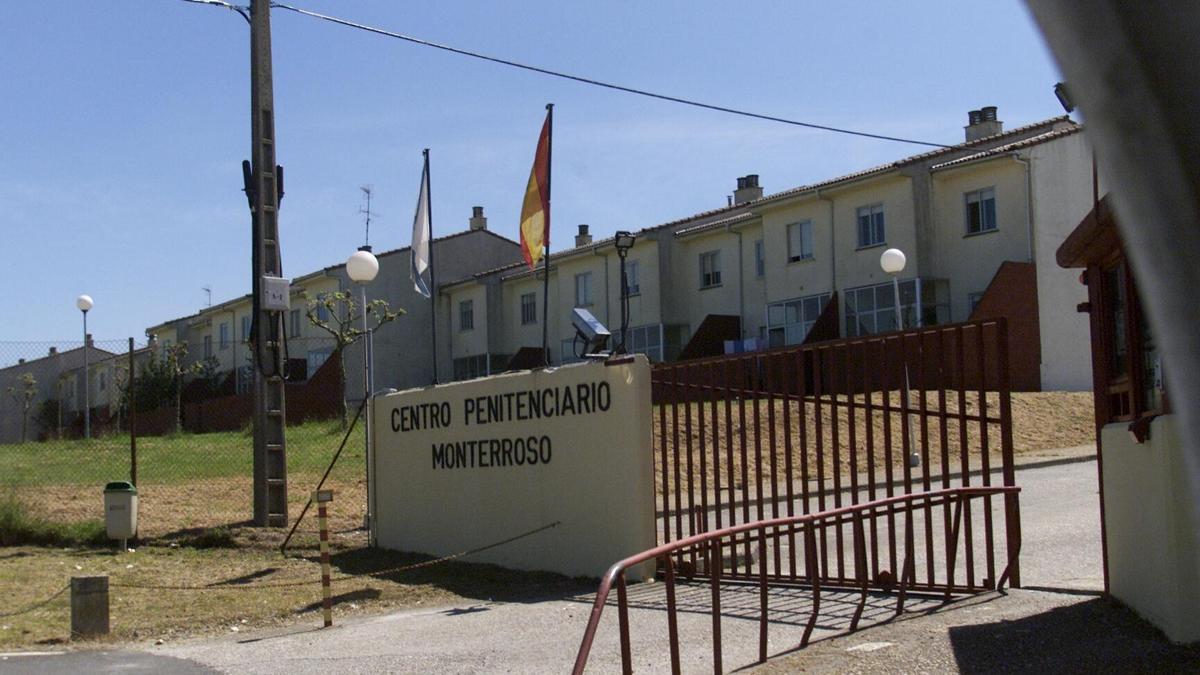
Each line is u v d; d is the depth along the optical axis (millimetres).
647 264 45219
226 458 23500
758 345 38969
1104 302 7938
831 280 37531
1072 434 24750
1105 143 1677
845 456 20125
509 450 13109
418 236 17344
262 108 16359
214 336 56250
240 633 9844
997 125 41625
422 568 13219
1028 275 31422
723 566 11359
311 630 9836
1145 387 7055
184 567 13250
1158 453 6527
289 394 39031
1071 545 11508
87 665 8398
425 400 14539
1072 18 1626
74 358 49562
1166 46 1584
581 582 11695
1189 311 1661
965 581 9742
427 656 8344
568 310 48344
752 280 41688
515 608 10336
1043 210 32062
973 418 8781
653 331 44625
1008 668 6137
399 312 40281
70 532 14867
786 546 12844
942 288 34250
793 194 38375
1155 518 6641
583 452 12062
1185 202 1633
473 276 51688
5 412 48906
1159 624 6598
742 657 7363
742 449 10273
